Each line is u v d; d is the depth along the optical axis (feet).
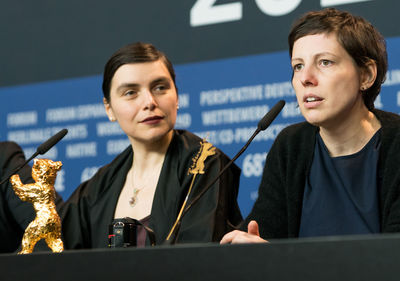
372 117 10.37
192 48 19.98
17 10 22.39
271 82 18.72
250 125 18.72
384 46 10.30
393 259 5.62
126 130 12.58
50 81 21.49
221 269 6.12
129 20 20.95
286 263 5.93
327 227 10.12
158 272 6.29
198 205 11.93
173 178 12.41
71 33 21.58
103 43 21.12
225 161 12.83
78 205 13.24
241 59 19.22
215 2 19.92
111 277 6.43
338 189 10.25
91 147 20.51
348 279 5.73
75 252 6.60
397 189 9.55
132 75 12.37
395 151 9.85
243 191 18.35
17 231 13.92
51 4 22.00
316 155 10.71
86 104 20.85
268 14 19.16
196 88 19.66
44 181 10.49
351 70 9.70
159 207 12.13
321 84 9.66
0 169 14.10
